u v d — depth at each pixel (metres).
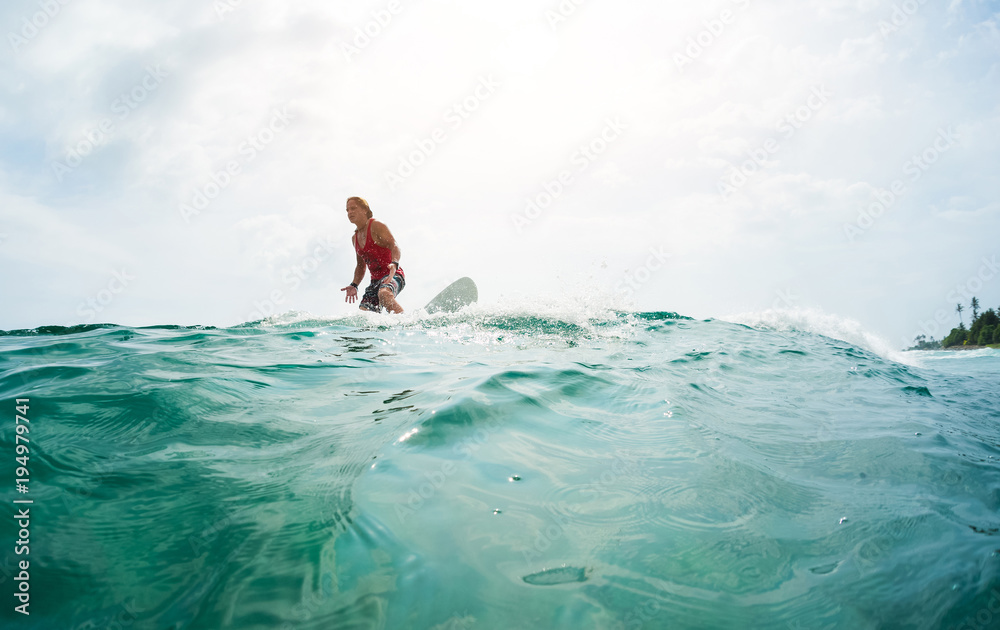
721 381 2.83
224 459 1.48
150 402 1.90
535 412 1.94
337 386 2.38
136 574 0.96
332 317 4.77
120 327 4.28
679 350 3.66
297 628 0.83
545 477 1.40
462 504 1.22
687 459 1.57
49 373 2.27
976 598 0.91
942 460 1.67
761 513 1.26
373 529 1.10
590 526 1.15
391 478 1.35
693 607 0.90
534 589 0.93
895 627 0.86
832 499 1.35
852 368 3.50
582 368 2.73
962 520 1.23
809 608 0.91
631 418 1.96
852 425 2.10
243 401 2.05
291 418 1.87
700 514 1.23
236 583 0.93
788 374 3.18
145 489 1.28
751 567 1.03
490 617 0.86
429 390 2.25
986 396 3.04
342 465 1.43
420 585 0.93
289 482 1.33
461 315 4.81
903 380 3.34
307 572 0.96
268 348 3.28
